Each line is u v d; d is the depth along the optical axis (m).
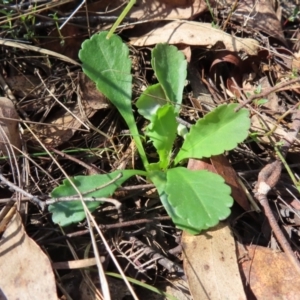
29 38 0.18
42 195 0.15
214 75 0.18
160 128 0.15
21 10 0.18
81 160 0.16
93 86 0.17
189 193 0.14
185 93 0.18
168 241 0.15
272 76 0.19
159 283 0.14
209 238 0.14
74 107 0.17
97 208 0.15
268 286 0.14
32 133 0.16
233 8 0.19
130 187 0.15
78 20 0.19
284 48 0.19
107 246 0.13
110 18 0.19
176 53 0.16
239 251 0.14
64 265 0.14
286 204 0.15
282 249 0.15
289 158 0.17
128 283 0.13
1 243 0.14
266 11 0.20
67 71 0.18
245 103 0.16
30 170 0.16
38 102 0.17
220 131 0.15
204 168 0.15
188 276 0.14
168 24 0.19
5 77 0.18
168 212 0.14
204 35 0.18
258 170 0.16
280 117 0.16
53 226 0.15
